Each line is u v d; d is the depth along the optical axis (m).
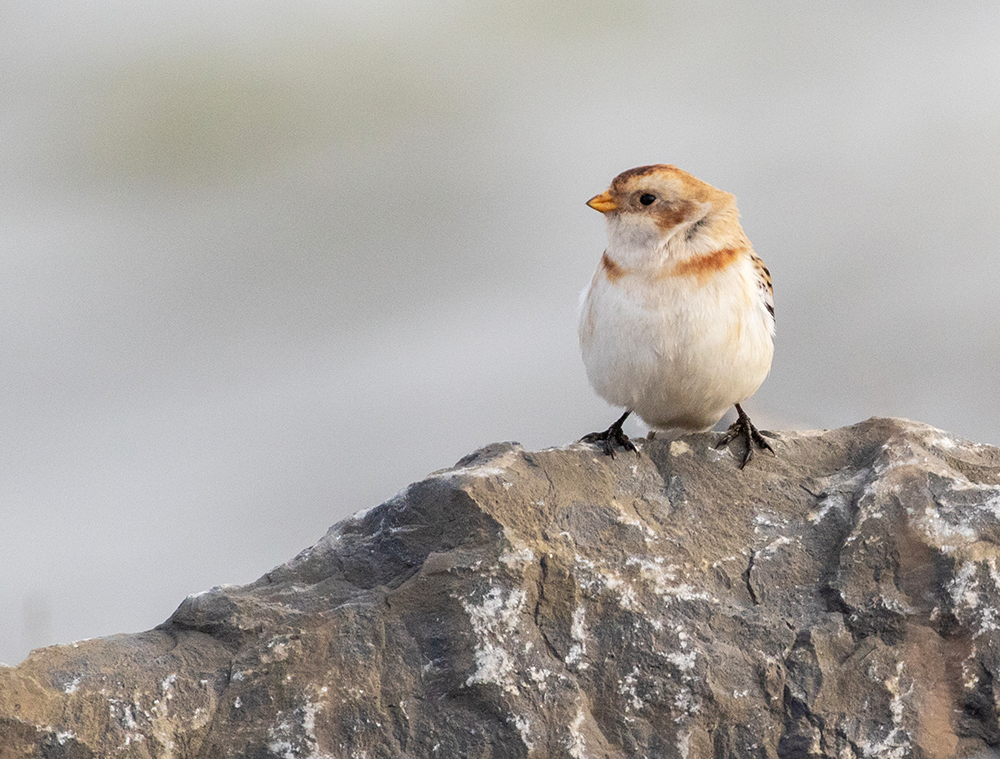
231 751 9.62
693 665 9.91
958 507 10.51
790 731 9.74
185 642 10.05
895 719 9.75
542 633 10.05
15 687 9.48
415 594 10.15
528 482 10.82
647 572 10.38
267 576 10.61
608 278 12.16
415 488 10.72
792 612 10.26
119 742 9.48
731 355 11.94
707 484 11.30
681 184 11.97
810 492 11.21
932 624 10.07
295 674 9.85
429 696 9.81
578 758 9.54
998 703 9.77
